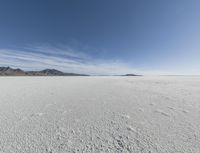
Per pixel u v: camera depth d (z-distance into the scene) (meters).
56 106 4.91
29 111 4.26
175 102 5.58
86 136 2.63
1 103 5.26
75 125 3.18
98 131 2.86
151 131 2.86
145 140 2.47
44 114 3.99
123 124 3.25
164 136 2.62
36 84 13.77
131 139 2.51
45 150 2.13
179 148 2.20
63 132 2.80
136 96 7.00
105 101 5.79
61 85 13.02
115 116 3.85
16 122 3.33
